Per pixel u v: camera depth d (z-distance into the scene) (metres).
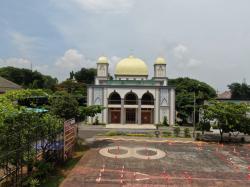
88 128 52.94
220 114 38.31
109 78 68.06
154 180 21.52
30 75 93.31
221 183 21.16
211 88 77.69
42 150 22.34
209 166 26.03
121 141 37.75
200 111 48.41
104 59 65.44
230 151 33.09
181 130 50.22
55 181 20.55
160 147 34.47
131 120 60.91
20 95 29.19
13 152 16.95
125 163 26.39
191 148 34.41
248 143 38.56
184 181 21.45
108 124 57.94
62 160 25.03
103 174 22.75
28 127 19.34
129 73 64.88
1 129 17.09
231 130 39.06
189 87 75.38
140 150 32.38
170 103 59.22
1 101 22.56
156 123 58.88
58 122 24.42
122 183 20.64
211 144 37.38
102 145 34.69
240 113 38.56
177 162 27.28
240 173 23.91
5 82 50.38
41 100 39.81
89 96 60.00
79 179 21.33
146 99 61.88
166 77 65.31
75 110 31.39
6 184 17.69
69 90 85.81
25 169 21.53
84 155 29.14
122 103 59.69
